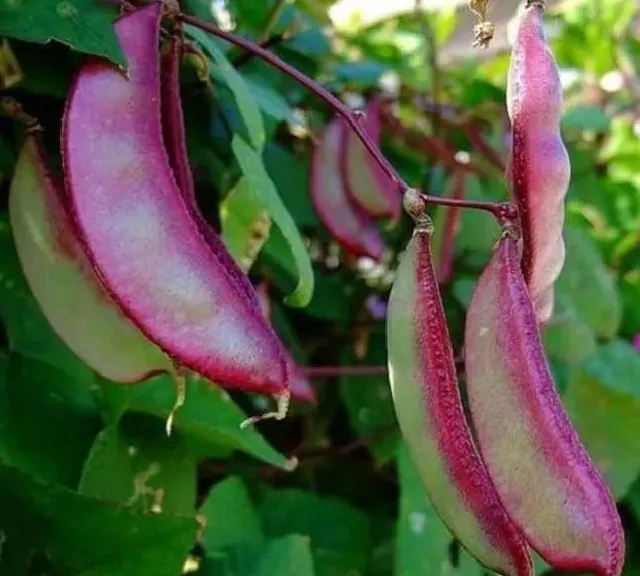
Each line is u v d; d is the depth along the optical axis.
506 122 0.70
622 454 0.60
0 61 0.38
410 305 0.30
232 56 0.56
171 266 0.31
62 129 0.31
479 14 0.31
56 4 0.33
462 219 0.64
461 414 0.29
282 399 0.30
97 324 0.34
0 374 0.41
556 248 0.30
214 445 0.45
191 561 0.47
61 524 0.38
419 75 0.85
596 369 0.61
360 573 0.54
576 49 1.01
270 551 0.47
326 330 0.63
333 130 0.52
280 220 0.39
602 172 0.85
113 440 0.42
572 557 0.28
